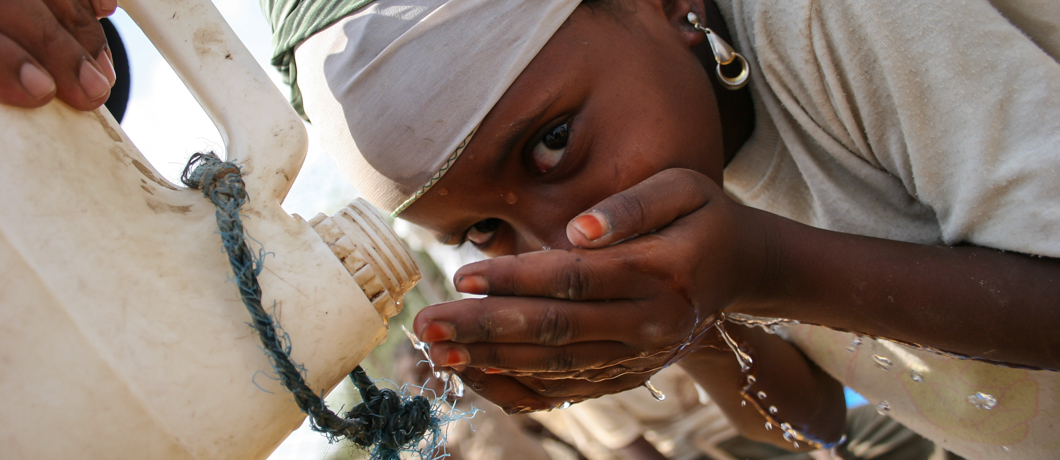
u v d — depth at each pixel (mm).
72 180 649
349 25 1065
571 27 1003
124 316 633
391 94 1017
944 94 932
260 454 701
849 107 1053
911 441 2648
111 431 613
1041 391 1218
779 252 961
